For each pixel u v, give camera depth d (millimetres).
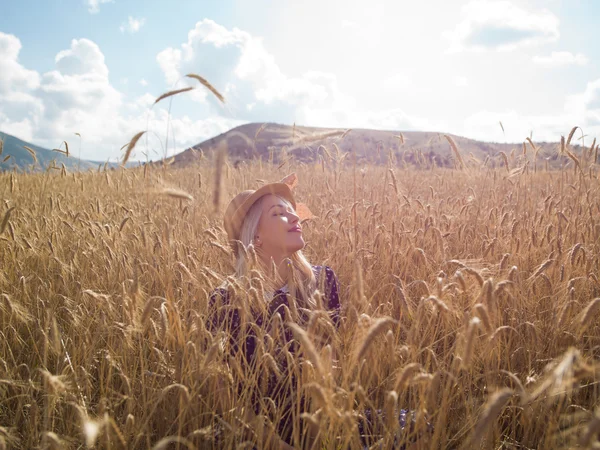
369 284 3707
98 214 5625
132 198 6633
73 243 4535
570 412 2568
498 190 7102
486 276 2895
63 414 2549
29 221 5273
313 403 2271
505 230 4648
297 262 3107
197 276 2967
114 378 2875
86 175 8594
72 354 2988
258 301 2346
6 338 3170
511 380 2715
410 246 3889
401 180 8344
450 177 8859
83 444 2340
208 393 2383
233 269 3229
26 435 2502
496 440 2406
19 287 3621
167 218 5180
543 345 3039
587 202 5039
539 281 3299
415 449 2150
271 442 2365
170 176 7699
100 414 2086
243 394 2344
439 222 5090
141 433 2160
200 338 2352
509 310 3047
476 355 2670
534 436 2504
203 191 6758
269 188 3074
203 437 2332
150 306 2291
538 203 5680
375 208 5184
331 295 3207
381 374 2643
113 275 3566
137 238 4125
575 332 2852
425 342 2898
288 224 3018
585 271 3320
